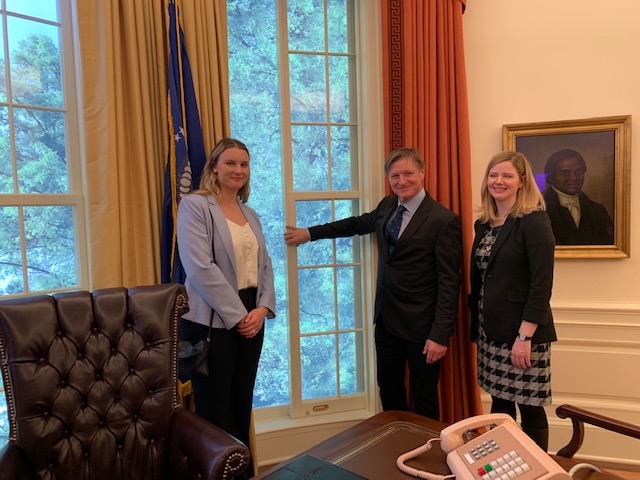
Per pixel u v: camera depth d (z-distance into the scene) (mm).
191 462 1526
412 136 2576
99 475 1557
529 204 2064
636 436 1385
